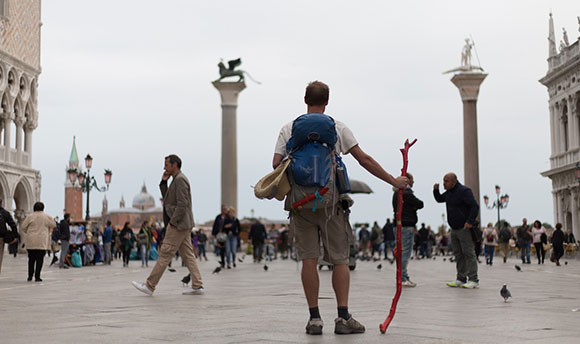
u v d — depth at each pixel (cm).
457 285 1792
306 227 820
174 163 1531
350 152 830
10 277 2406
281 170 804
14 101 5406
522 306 1182
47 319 996
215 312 1080
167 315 1036
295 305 1206
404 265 1814
